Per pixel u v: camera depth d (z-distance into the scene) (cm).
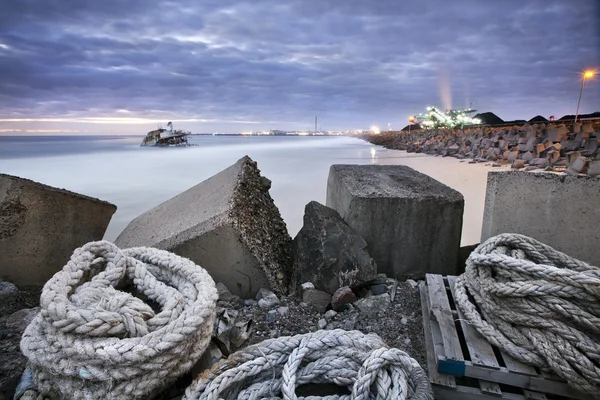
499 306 198
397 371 162
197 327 167
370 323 250
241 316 251
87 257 204
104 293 178
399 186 331
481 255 219
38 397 156
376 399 154
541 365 174
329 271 279
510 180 280
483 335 191
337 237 291
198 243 275
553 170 1101
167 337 155
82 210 324
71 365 147
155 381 155
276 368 174
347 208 316
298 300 274
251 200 364
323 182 1043
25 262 298
